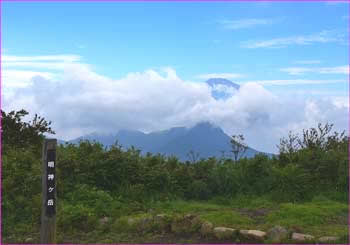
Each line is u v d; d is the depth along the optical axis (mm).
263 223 11688
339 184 15133
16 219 12984
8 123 17781
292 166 15117
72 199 13672
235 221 11633
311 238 10047
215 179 15586
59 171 14625
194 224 11562
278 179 14938
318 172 15570
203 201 15180
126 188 14719
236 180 15562
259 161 16172
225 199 14953
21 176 14469
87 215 12609
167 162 16484
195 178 15984
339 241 9898
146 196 14719
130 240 11273
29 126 18156
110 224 12414
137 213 13211
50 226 9328
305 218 11633
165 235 11531
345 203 14094
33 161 15664
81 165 15164
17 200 13484
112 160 15344
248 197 14961
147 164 16047
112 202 13672
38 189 14086
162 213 12789
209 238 11047
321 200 14203
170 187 15305
